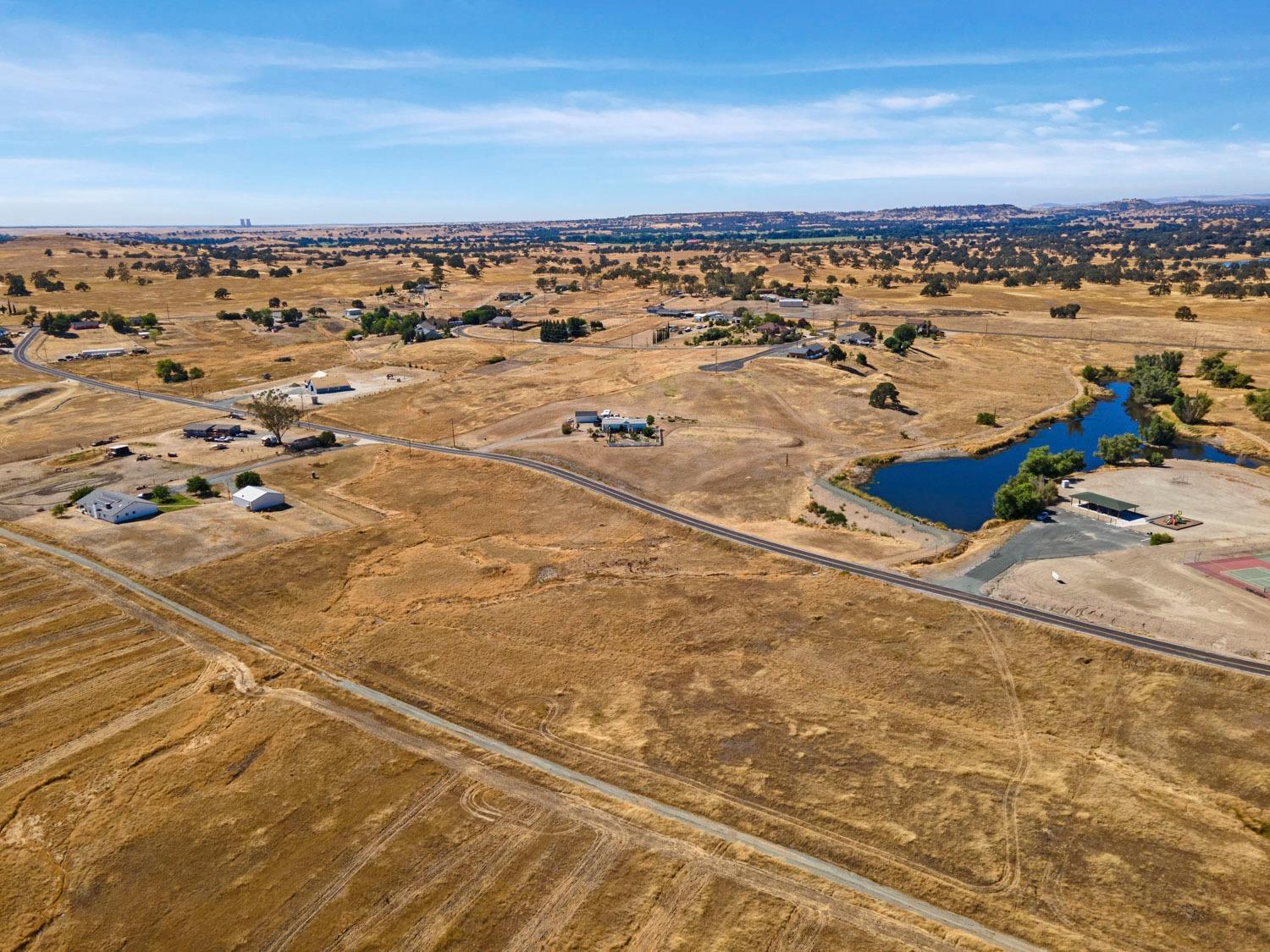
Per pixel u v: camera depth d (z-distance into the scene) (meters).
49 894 40.19
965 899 39.00
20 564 77.75
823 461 110.81
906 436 123.38
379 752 50.66
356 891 40.00
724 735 51.81
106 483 103.94
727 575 74.50
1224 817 43.81
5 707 55.22
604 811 45.31
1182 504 89.75
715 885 39.97
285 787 47.53
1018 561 75.06
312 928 37.88
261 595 72.06
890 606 67.00
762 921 37.81
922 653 60.03
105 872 41.47
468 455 114.00
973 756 49.06
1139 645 59.19
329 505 96.25
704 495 97.44
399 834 43.75
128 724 53.56
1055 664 58.03
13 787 47.56
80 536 84.88
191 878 41.00
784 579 73.19
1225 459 111.50
